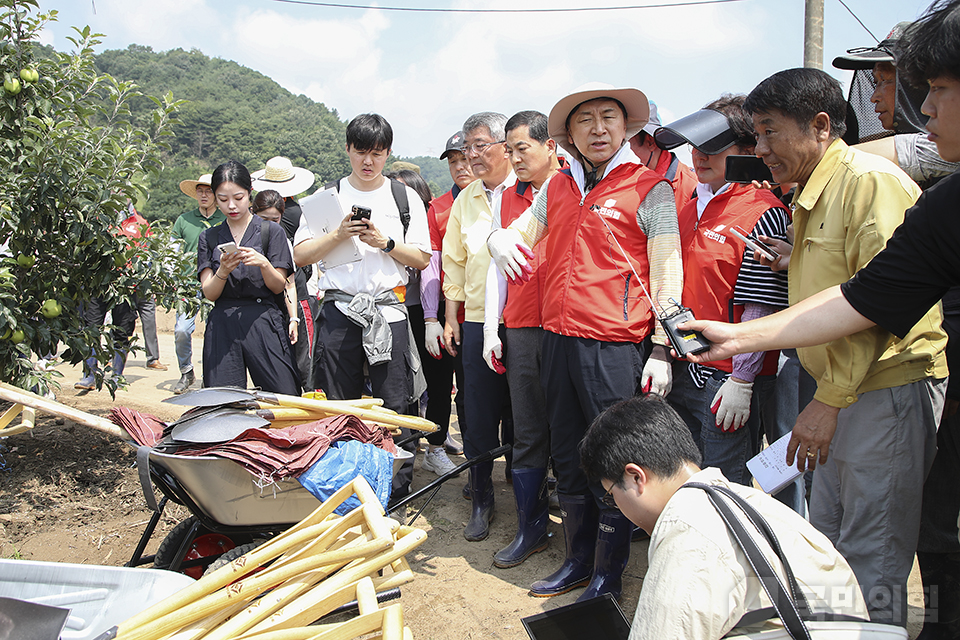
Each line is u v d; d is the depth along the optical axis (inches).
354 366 159.0
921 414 86.5
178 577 88.7
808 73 90.2
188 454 103.7
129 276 197.6
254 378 168.6
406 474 155.4
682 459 69.3
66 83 182.2
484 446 159.9
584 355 118.1
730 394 112.9
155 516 119.0
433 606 129.3
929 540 104.7
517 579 139.1
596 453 72.1
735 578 58.4
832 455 92.1
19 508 161.8
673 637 57.6
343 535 89.7
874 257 79.8
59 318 181.9
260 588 80.8
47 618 75.7
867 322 81.0
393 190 165.8
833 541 96.7
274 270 164.1
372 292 158.4
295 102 6131.9
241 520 107.7
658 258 116.3
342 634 74.4
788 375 132.5
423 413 210.7
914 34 70.2
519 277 125.1
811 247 92.1
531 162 143.8
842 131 91.3
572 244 121.2
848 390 85.0
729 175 113.3
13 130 175.5
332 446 111.3
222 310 165.6
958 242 72.1
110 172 179.8
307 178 300.4
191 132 4271.7
